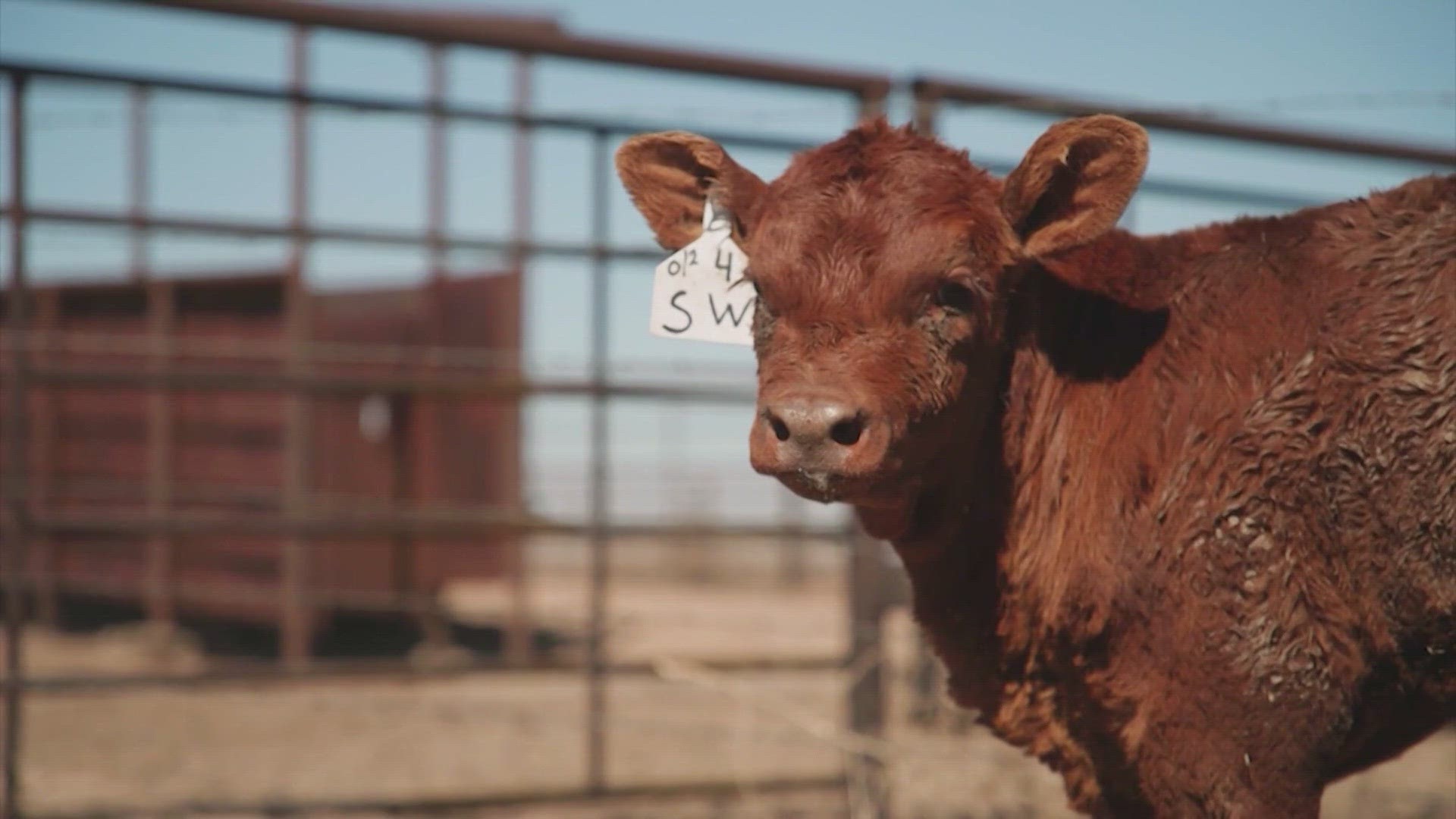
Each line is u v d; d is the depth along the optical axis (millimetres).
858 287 3217
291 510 10648
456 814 6598
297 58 10281
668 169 3852
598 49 5832
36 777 7363
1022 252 3445
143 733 8695
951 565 3631
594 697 6367
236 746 8281
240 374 6070
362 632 12477
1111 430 3430
